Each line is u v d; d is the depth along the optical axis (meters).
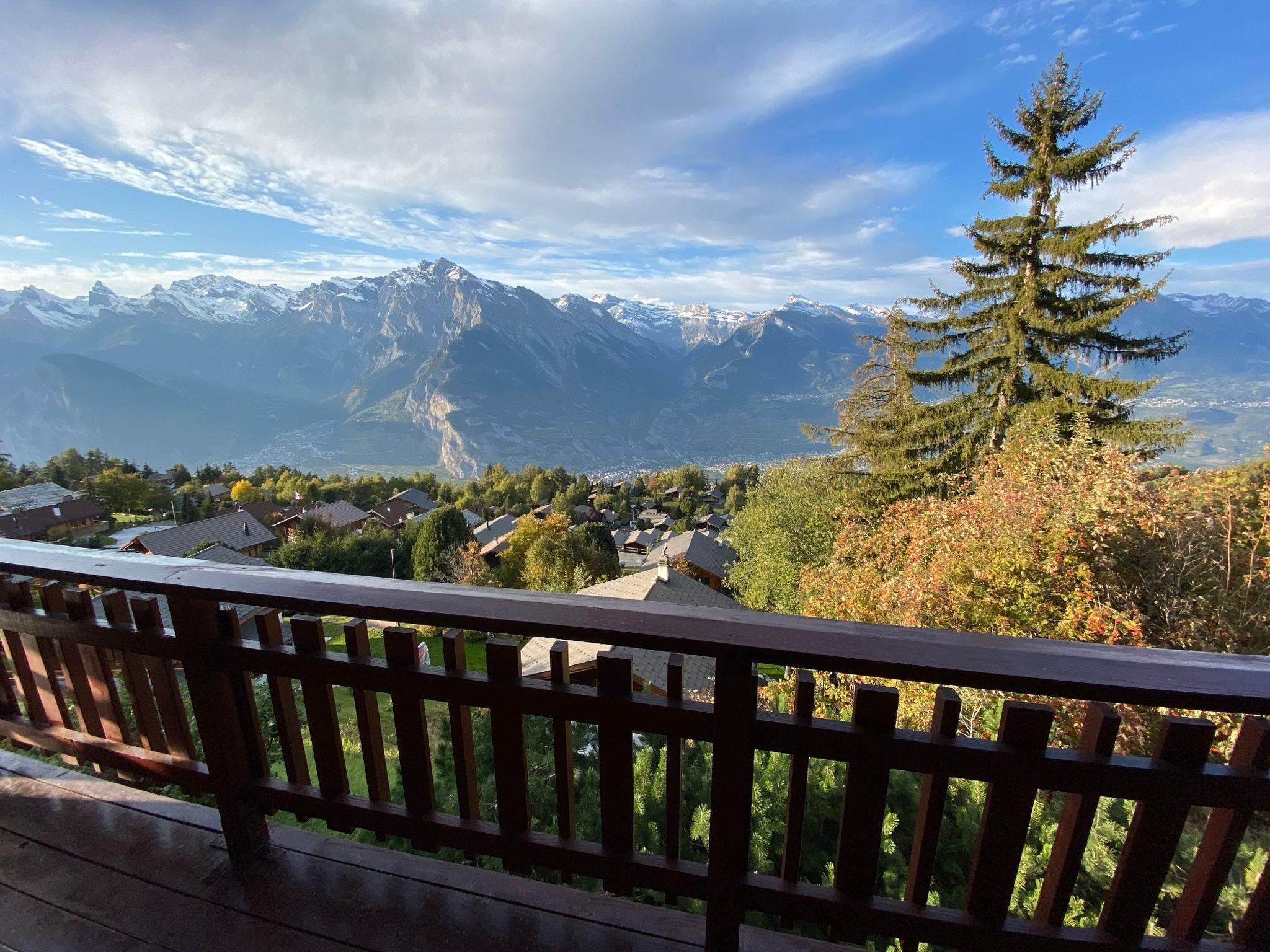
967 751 1.18
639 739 2.63
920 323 14.84
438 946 1.54
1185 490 5.68
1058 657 1.09
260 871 1.79
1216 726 1.11
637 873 1.47
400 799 3.06
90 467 62.81
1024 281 13.08
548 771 2.55
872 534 9.80
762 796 2.35
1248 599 5.46
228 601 1.52
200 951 1.55
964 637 1.17
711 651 1.18
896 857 2.32
